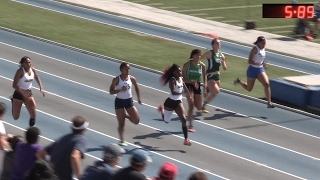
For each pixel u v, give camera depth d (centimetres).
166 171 2191
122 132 4294
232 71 7031
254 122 5200
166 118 4372
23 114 4959
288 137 4859
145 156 2230
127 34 8750
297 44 8881
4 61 6831
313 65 7725
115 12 10406
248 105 5697
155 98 5750
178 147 4425
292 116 5434
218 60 5125
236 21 10294
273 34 9456
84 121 2658
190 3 11656
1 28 8544
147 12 10625
